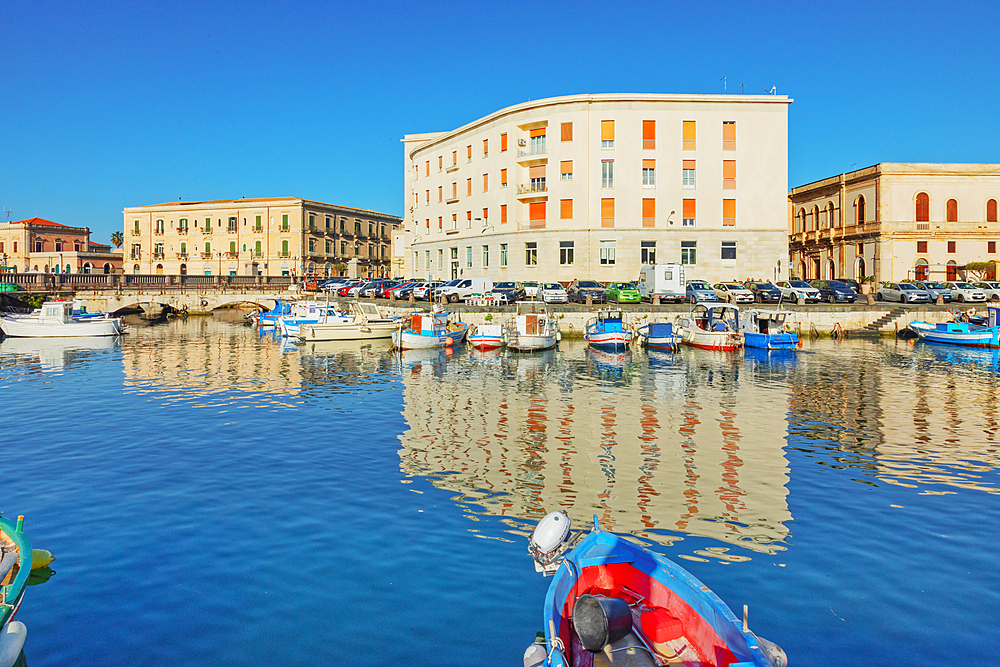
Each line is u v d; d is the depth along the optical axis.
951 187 59.22
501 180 58.66
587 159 54.28
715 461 15.52
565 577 7.75
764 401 22.81
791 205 76.00
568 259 55.16
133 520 11.79
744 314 39.94
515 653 7.84
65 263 95.75
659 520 11.80
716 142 54.00
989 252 59.25
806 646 7.94
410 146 77.50
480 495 13.12
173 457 15.82
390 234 114.75
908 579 9.57
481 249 61.91
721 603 7.05
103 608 8.85
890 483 13.87
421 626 8.39
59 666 7.64
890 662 7.66
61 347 41.12
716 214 54.16
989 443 17.11
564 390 25.12
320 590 9.28
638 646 7.28
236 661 7.73
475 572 9.79
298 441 17.38
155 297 65.19
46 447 16.73
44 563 10.03
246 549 10.58
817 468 14.94
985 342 38.50
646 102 53.81
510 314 43.12
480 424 19.36
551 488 13.55
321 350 39.41
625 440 17.47
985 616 8.59
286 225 95.56
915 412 20.95
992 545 10.73
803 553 10.41
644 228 54.16
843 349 37.97
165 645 8.04
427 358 35.38
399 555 10.35
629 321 42.22
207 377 28.70
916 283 49.25
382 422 19.64
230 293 68.12
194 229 99.88
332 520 11.78
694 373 29.39
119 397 23.86
